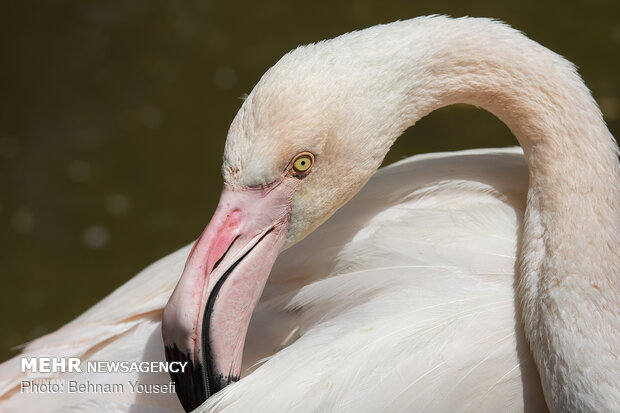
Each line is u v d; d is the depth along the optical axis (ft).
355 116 12.60
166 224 32.09
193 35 42.04
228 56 40.57
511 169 14.01
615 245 12.41
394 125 12.98
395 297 12.49
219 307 12.31
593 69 37.83
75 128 36.94
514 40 13.12
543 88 12.93
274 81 12.36
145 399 13.64
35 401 13.79
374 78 12.71
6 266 30.58
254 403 11.95
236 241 12.55
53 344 14.44
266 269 12.73
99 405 13.38
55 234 31.96
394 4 43.34
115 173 34.68
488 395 11.95
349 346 12.12
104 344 14.12
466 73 13.12
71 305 28.81
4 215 32.78
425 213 13.41
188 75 39.58
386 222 13.47
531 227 12.72
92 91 38.91
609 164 12.74
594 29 40.47
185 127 36.88
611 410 11.46
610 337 11.84
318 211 12.93
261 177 12.39
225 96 38.27
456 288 12.51
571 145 12.74
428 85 13.10
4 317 28.37
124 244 31.27
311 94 12.37
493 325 12.22
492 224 13.15
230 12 43.60
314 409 11.84
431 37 13.04
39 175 34.65
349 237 13.48
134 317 14.26
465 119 35.45
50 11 43.01
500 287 12.59
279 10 43.47
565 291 12.02
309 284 13.41
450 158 14.40
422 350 11.99
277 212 12.70
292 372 12.10
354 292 12.76
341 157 12.71
